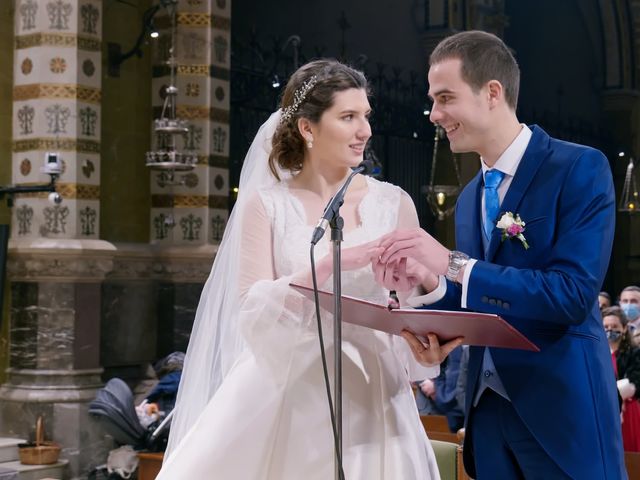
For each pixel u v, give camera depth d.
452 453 5.73
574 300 3.49
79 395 10.86
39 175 11.03
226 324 4.43
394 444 4.06
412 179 17.88
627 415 7.96
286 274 4.12
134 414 9.59
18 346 11.03
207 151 12.19
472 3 18.75
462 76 3.72
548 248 3.64
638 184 23.47
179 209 12.19
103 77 11.82
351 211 4.27
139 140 12.23
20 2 11.20
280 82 14.94
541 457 3.67
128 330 11.85
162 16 12.31
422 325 3.59
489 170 3.83
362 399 4.09
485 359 3.80
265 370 4.06
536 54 22.45
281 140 4.29
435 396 8.68
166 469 4.06
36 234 10.99
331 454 4.02
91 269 11.07
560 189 3.65
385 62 18.33
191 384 4.68
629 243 23.30
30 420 10.83
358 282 4.09
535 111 21.25
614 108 23.80
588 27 23.75
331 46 17.70
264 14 16.83
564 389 3.61
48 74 11.03
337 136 4.15
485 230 3.88
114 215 11.91
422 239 3.72
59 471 10.62
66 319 10.94
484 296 3.57
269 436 4.03
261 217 4.20
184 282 12.12
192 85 12.20
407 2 18.72
